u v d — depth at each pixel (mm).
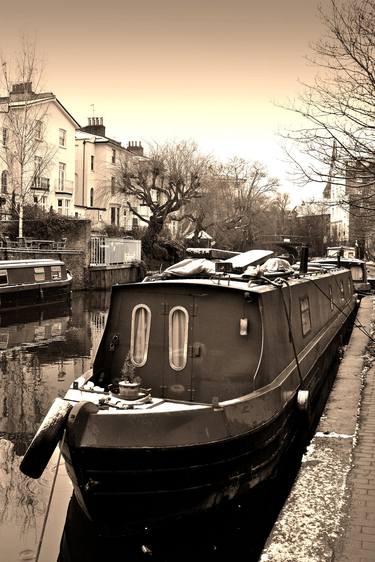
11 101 35375
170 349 6949
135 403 5953
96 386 6832
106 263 35156
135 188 41375
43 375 13164
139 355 7094
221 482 5758
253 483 6234
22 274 24656
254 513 6273
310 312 10125
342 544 4137
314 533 4293
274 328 7270
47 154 36156
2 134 35156
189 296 6938
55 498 6699
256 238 52469
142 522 5527
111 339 7273
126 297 7250
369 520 4477
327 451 5918
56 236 33125
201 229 44594
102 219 50906
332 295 13508
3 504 6543
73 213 45812
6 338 18078
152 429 5363
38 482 7141
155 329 7043
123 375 6727
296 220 62188
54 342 17422
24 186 35719
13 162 34281
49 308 25359
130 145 61719
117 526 5504
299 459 7738
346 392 8250
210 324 6852
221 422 5660
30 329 19922
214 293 6852
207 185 43719
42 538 5734
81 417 5301
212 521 5840
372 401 7844
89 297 30422
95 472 5316
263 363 6672
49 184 42531
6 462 7898
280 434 6879
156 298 7070
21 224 30500
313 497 4879
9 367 14000
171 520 5586
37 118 37688
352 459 5715
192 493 5562
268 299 7145
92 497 5375
